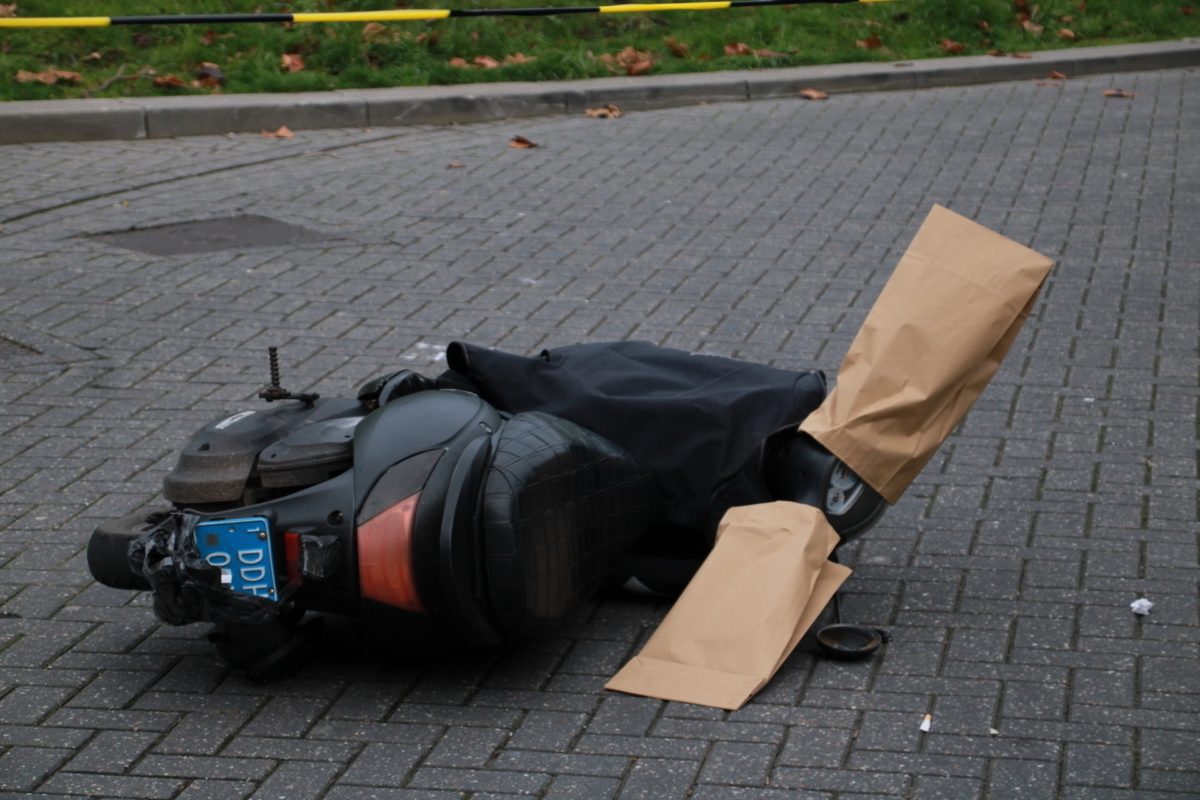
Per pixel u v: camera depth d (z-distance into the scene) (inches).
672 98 544.7
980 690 184.9
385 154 474.3
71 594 213.8
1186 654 193.0
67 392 289.4
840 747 172.7
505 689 187.2
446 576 173.9
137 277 355.9
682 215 408.2
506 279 356.5
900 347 197.3
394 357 308.0
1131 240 384.5
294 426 188.2
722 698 181.2
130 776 169.5
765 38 613.3
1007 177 444.8
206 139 490.3
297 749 174.2
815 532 194.1
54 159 460.8
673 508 203.5
